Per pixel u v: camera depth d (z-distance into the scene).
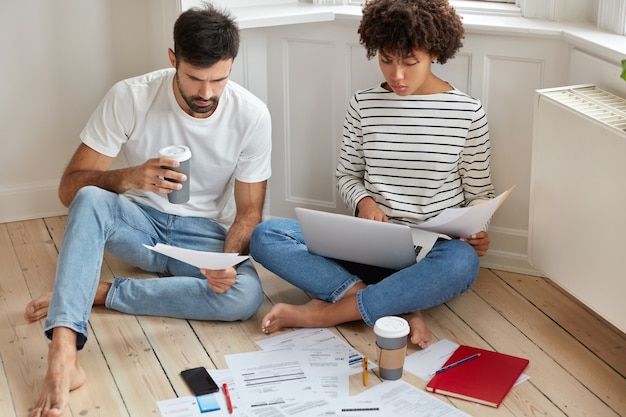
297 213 2.56
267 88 3.16
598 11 2.69
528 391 2.34
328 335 2.59
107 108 2.64
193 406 2.27
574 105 2.44
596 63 2.58
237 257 2.40
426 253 2.59
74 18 3.18
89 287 2.41
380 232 2.47
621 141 2.24
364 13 2.62
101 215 2.53
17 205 3.31
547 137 2.55
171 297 2.63
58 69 3.21
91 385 2.36
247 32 3.05
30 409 2.27
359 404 2.26
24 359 2.47
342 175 2.88
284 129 3.18
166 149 2.47
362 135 2.79
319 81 3.07
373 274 2.74
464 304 2.79
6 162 3.26
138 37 3.29
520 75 2.80
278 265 2.68
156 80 2.65
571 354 2.52
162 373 2.41
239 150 2.72
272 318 2.58
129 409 2.26
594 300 2.45
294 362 2.44
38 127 3.26
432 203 2.73
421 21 2.51
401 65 2.56
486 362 2.44
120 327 2.62
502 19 2.83
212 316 2.63
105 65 3.27
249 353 2.49
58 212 3.37
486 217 2.48
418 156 2.71
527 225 2.94
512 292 2.87
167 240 2.76
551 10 2.79
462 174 2.77
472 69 2.84
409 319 2.58
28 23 3.13
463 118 2.68
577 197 2.45
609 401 2.30
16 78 3.17
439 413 2.23
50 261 3.02
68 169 2.67
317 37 3.02
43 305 2.64
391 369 2.35
